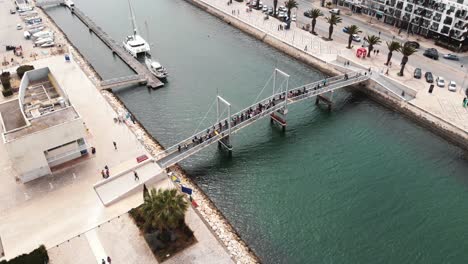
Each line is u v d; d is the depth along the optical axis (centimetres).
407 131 9206
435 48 12225
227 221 6838
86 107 9475
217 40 13650
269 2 16262
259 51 12888
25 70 10600
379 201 7294
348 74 10550
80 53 12838
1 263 5516
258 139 8888
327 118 9638
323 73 11538
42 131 6956
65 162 7669
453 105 9612
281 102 9194
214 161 8231
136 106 10000
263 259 6188
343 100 10388
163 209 5606
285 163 8181
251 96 10381
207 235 6278
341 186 7619
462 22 11631
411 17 12975
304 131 9162
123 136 8456
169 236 6103
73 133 7344
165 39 13700
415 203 7262
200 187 7544
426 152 8538
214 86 10844
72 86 10400
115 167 7581
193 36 13938
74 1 17575
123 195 6912
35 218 6538
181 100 10231
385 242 6531
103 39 13675
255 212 7038
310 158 8325
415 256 6316
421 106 9588
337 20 12775
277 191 7494
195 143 8081
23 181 7212
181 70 11669
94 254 5947
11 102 8056
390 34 13188
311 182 7712
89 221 6475
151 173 7394
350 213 7038
